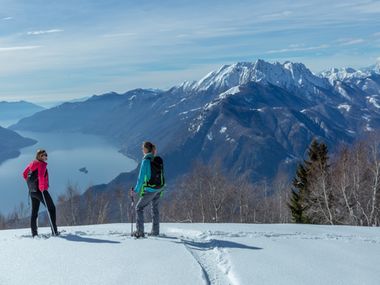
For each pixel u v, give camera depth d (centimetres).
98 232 1094
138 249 848
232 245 895
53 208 1058
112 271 704
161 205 4688
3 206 17962
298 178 3759
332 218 3216
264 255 810
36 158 1051
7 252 856
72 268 729
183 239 962
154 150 1002
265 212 5288
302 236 1020
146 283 645
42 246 901
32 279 682
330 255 822
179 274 681
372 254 837
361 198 3316
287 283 652
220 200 4466
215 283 660
